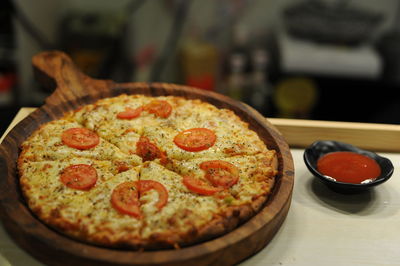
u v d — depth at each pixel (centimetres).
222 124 56
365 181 51
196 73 100
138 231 42
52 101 59
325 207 52
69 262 41
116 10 99
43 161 50
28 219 43
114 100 60
